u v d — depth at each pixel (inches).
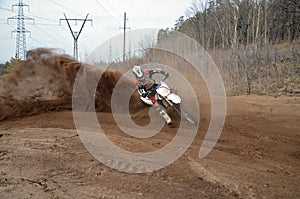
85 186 205.3
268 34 1662.2
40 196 189.5
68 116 430.3
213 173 228.5
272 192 198.7
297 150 292.5
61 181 212.5
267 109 528.4
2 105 432.1
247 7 1668.3
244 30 1665.8
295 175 229.5
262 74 1109.1
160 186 205.9
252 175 226.5
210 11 1646.2
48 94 465.4
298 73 1087.0
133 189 200.8
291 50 1348.4
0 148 279.6
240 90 915.4
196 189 201.6
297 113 490.3
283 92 851.4
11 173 224.4
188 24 1536.7
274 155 277.3
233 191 199.5
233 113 479.8
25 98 452.1
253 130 370.3
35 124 386.0
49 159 252.8
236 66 1121.4
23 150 274.7
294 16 1919.3
